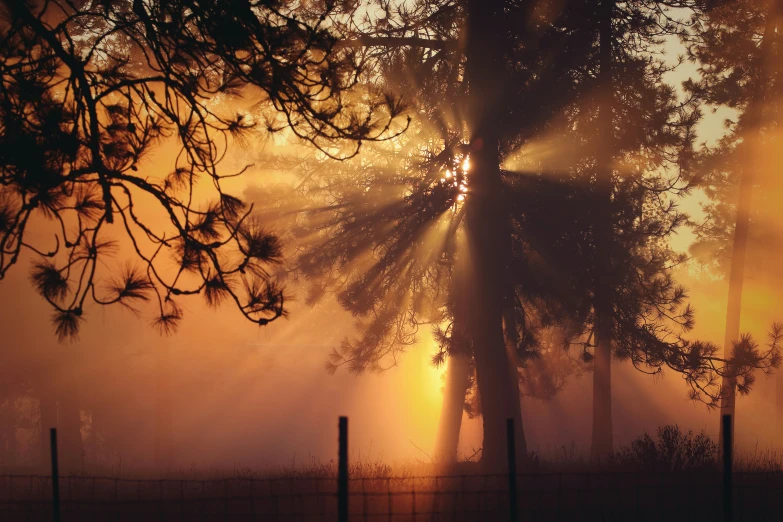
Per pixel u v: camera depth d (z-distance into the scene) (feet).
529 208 56.44
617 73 58.08
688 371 63.05
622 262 62.08
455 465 54.13
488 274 55.42
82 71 25.11
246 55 27.91
